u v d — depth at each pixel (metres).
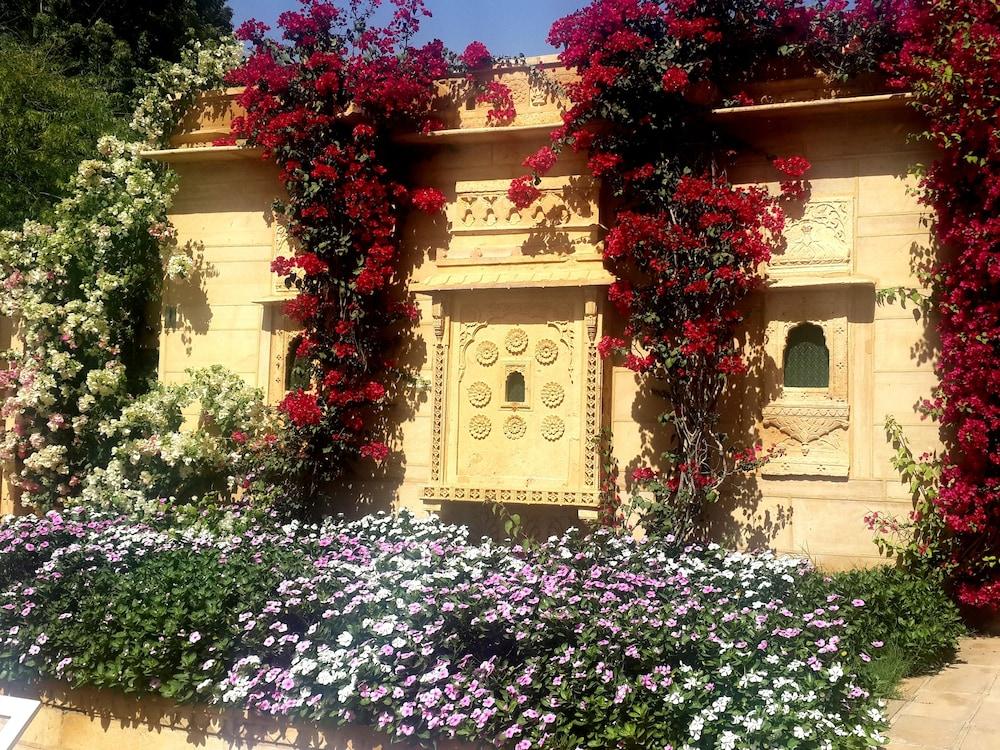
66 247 10.16
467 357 8.41
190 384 9.20
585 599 5.39
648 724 4.71
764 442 7.89
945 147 7.14
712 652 5.02
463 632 5.26
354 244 8.73
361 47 8.69
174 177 9.73
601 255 8.13
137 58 18.69
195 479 9.43
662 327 7.78
